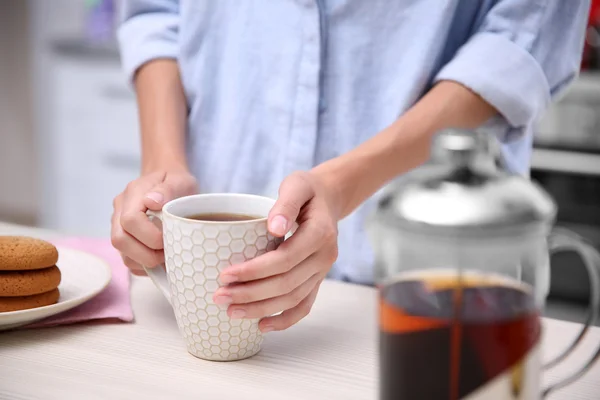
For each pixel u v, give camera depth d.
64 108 3.61
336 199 1.01
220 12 1.32
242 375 0.92
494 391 0.71
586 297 2.76
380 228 0.75
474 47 1.20
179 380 0.90
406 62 1.25
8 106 3.95
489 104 1.19
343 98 1.28
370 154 1.08
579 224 2.68
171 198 1.03
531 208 0.70
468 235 0.69
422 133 1.13
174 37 1.36
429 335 0.72
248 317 0.91
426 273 0.74
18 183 4.04
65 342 0.97
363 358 0.96
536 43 1.21
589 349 0.99
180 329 0.95
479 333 0.71
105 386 0.89
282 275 0.91
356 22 1.26
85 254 1.14
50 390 0.88
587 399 0.88
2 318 0.96
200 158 1.36
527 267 0.74
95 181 3.62
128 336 0.99
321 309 1.08
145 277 1.16
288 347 0.98
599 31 2.62
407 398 0.73
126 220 0.97
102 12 3.62
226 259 0.90
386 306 0.74
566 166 2.63
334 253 0.95
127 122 3.46
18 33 3.87
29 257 0.99
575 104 2.60
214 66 1.34
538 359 0.74
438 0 1.22
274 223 0.90
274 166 1.33
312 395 0.88
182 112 1.31
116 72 3.43
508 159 1.23
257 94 1.32
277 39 1.29
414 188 0.71
